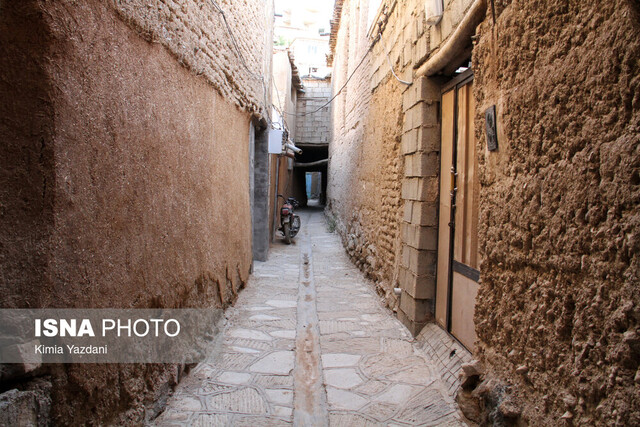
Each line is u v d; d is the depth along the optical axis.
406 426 2.60
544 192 1.93
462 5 3.07
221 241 4.28
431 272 4.08
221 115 4.20
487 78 2.56
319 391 3.10
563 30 1.80
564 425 1.75
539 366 1.96
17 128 1.64
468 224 3.28
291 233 10.59
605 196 1.56
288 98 14.75
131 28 2.27
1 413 1.42
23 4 1.58
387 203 5.61
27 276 1.64
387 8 5.75
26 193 1.65
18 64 1.63
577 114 1.71
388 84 5.71
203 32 3.45
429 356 3.61
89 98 1.89
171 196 2.88
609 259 1.53
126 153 2.24
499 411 2.22
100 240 2.01
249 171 6.10
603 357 1.55
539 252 1.97
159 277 2.69
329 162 16.55
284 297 5.55
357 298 5.61
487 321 2.51
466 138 3.37
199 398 2.86
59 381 1.74
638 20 1.41
